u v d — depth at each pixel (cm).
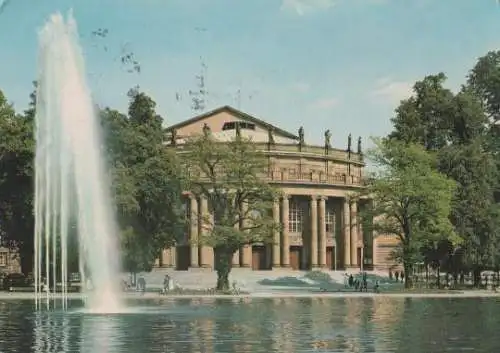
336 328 4881
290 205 16988
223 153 11162
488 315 6259
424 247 12862
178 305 7825
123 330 4684
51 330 4678
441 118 14488
